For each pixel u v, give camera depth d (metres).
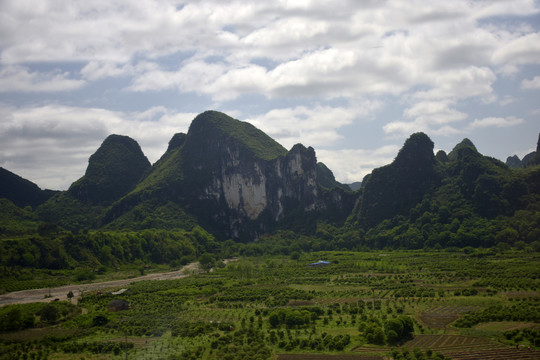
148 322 158.75
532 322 142.88
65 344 137.25
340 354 122.88
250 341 134.75
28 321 158.62
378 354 121.81
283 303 180.50
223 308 179.75
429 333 136.88
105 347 131.00
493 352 118.88
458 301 172.38
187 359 121.44
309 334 139.88
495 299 172.62
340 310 164.62
